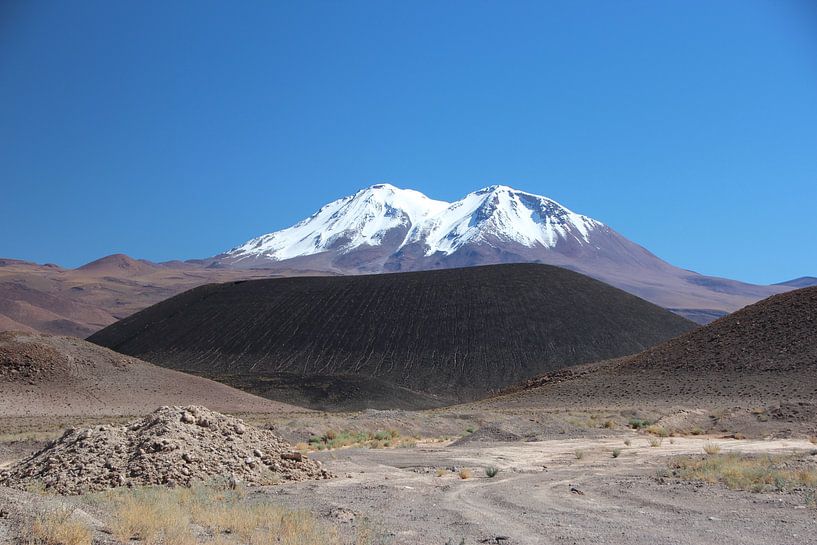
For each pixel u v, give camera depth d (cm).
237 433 2400
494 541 1330
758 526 1502
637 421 5231
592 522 1557
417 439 4653
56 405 7844
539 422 4962
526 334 15250
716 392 6912
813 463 2572
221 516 1455
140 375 9450
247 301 18025
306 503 1809
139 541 1191
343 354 15338
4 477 2089
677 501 1892
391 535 1370
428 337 15525
